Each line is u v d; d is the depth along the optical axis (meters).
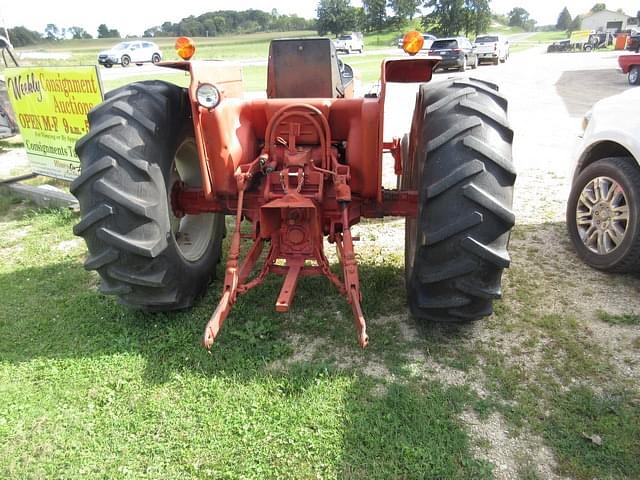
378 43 65.94
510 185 2.76
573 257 4.30
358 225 5.15
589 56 35.44
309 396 2.74
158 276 3.11
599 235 4.05
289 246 3.25
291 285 2.99
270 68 3.89
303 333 3.32
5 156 9.48
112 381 2.90
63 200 6.09
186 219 3.91
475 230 2.69
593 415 2.59
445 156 2.73
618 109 4.03
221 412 2.65
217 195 3.35
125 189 2.91
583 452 2.38
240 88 3.74
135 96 3.14
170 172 3.27
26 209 6.21
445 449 2.40
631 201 3.71
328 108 3.31
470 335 3.27
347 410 2.63
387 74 3.22
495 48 28.81
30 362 3.12
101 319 3.56
